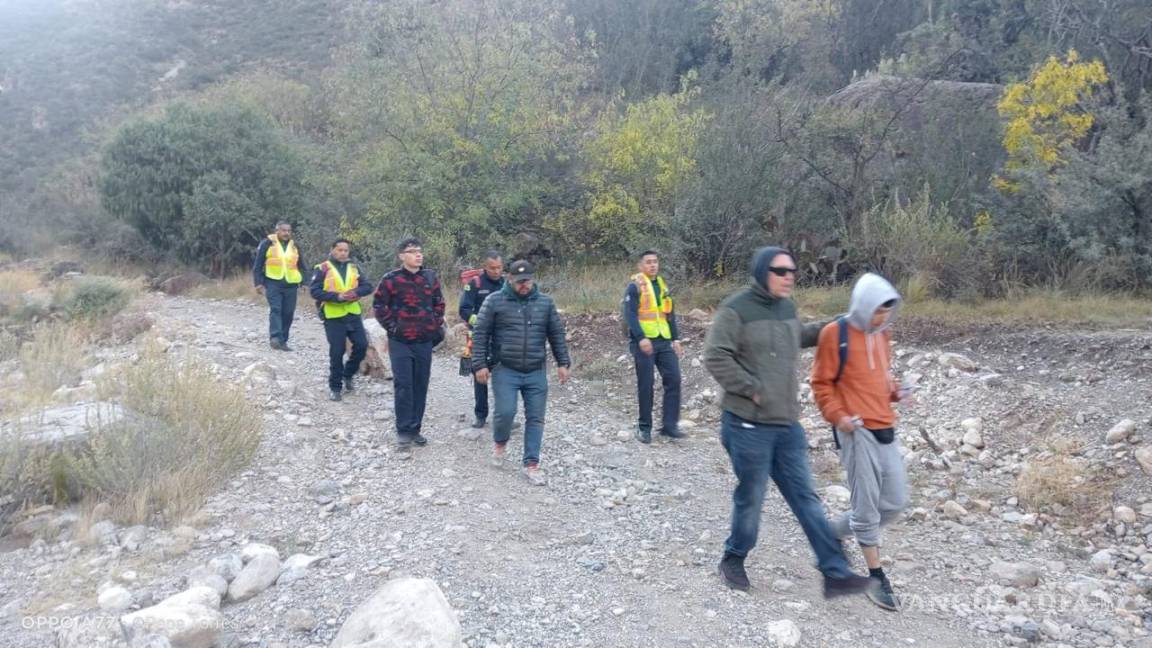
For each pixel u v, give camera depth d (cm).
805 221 1310
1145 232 1088
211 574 496
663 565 527
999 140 1316
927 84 1515
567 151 1708
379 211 1658
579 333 1189
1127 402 710
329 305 905
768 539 579
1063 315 989
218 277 2127
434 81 1662
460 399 949
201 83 3750
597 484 686
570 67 1767
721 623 452
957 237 1138
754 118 1369
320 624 449
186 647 418
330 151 1980
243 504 630
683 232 1335
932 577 523
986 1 2062
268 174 2123
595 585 495
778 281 464
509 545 552
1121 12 1545
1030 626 456
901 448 746
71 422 689
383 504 627
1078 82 1237
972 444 725
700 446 802
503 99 1628
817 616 466
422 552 532
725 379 458
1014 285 1105
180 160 2130
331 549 548
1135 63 1475
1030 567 524
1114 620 471
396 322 743
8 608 482
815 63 2239
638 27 2628
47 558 546
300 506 632
